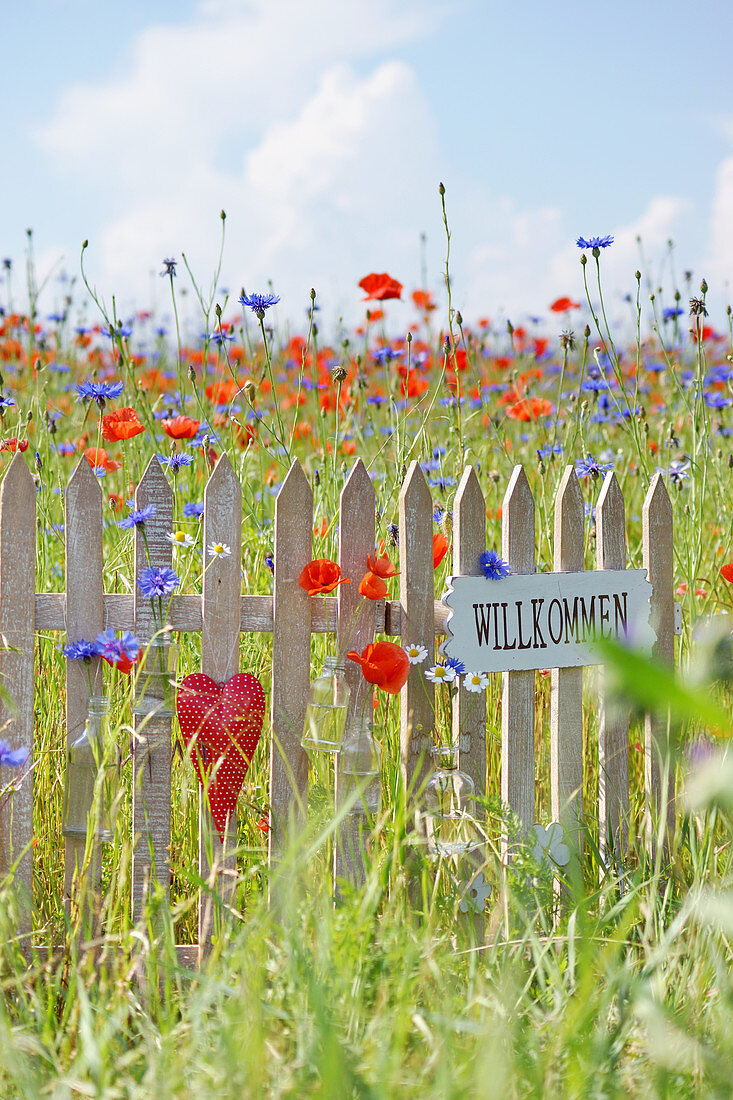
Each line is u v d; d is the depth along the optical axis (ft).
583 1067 5.59
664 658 9.34
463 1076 5.47
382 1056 5.39
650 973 6.98
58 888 8.34
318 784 8.09
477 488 8.44
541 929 7.85
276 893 7.77
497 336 19.21
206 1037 6.15
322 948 6.35
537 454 12.75
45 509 10.46
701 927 6.95
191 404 14.84
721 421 14.29
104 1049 5.80
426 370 16.33
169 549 7.95
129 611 7.94
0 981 6.91
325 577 7.86
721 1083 5.37
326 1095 4.90
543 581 8.67
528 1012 6.58
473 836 8.41
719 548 11.50
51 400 14.83
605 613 8.95
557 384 18.76
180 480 12.09
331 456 11.91
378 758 8.29
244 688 8.04
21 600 7.64
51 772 8.77
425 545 8.34
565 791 8.93
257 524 10.72
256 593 10.43
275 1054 5.55
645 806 9.03
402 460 10.38
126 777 8.00
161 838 7.95
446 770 8.31
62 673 9.03
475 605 8.41
